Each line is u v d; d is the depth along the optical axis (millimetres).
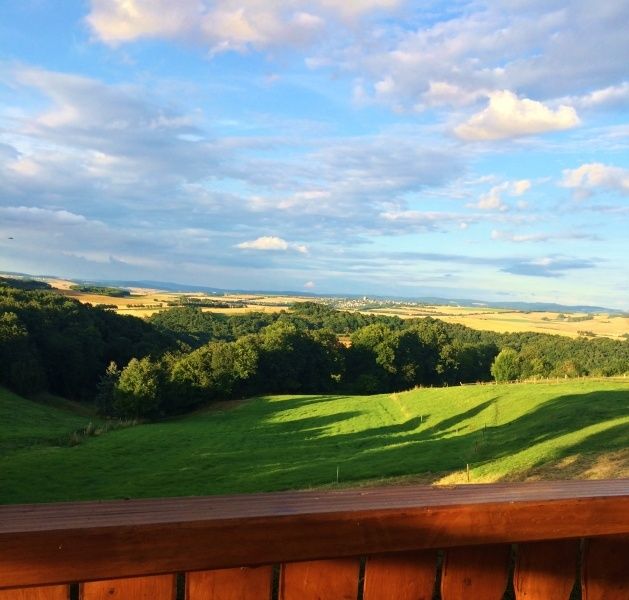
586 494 1938
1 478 26750
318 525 1592
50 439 39281
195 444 36875
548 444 20078
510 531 1768
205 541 1497
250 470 26125
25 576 1353
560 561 1957
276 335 72625
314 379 75312
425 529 1686
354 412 46938
